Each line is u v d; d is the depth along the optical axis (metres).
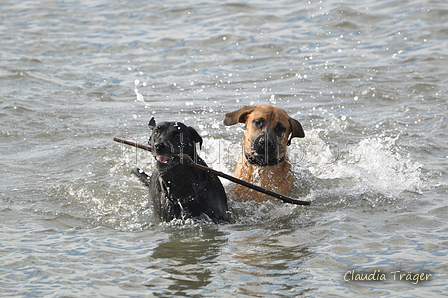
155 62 19.89
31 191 10.24
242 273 6.77
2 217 8.86
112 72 18.98
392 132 13.48
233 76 18.38
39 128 14.06
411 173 10.97
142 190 10.56
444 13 23.64
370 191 10.23
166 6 26.75
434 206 9.20
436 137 13.02
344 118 14.35
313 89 17.05
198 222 8.95
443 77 17.62
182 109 15.45
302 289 6.30
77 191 10.33
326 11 24.77
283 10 25.25
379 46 20.88
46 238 8.01
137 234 8.32
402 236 7.88
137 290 6.32
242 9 25.58
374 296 6.12
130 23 24.62
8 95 16.48
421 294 6.14
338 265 6.95
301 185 10.92
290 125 11.00
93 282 6.52
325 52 20.47
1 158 12.17
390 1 25.64
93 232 8.35
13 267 6.92
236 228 8.70
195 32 22.92
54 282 6.50
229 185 11.03
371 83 17.30
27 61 19.92
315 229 8.41
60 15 26.39
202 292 6.27
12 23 25.20
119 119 14.73
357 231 8.20
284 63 19.53
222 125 14.30
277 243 7.83
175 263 7.11
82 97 16.64
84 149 12.66
